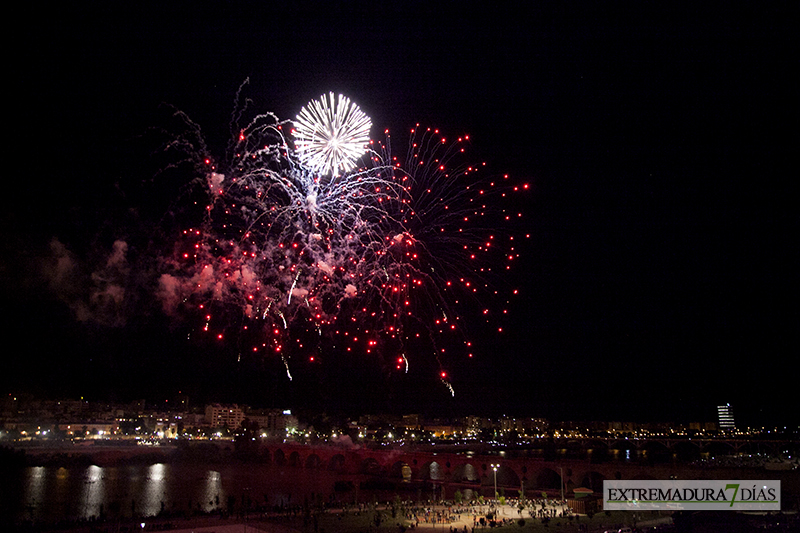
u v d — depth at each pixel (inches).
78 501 4608.8
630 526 2940.5
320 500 4065.0
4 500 4579.2
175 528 3009.4
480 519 3129.9
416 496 5206.7
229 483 6063.0
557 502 4060.0
